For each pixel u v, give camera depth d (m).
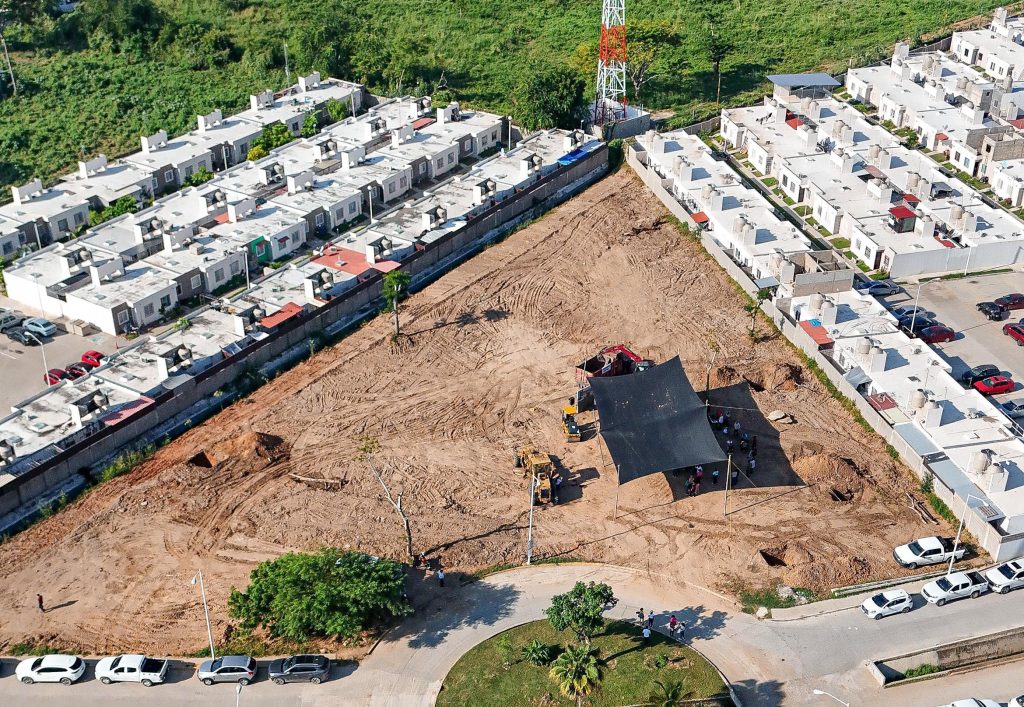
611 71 176.75
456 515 95.19
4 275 128.00
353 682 79.25
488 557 90.50
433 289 128.88
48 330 121.56
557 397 110.81
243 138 164.75
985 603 85.12
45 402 106.38
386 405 109.44
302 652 81.94
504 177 151.50
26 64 194.00
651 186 151.38
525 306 125.75
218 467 100.88
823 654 80.94
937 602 84.75
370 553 90.69
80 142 171.88
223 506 96.38
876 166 148.25
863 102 173.75
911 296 124.81
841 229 137.38
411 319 122.81
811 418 106.31
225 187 148.00
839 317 116.81
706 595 86.62
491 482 99.25
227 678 78.94
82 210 144.88
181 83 191.12
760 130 160.88
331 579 82.94
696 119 172.50
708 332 120.19
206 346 114.25
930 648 80.88
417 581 88.31
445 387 112.25
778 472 99.50
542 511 96.06
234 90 189.38
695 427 98.00
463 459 102.06
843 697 77.50
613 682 78.12
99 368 110.81
